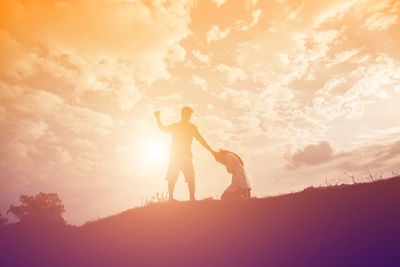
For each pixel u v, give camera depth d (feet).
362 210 16.20
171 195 26.73
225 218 20.26
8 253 20.56
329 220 16.26
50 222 28.25
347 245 13.39
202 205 23.84
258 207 20.88
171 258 16.20
